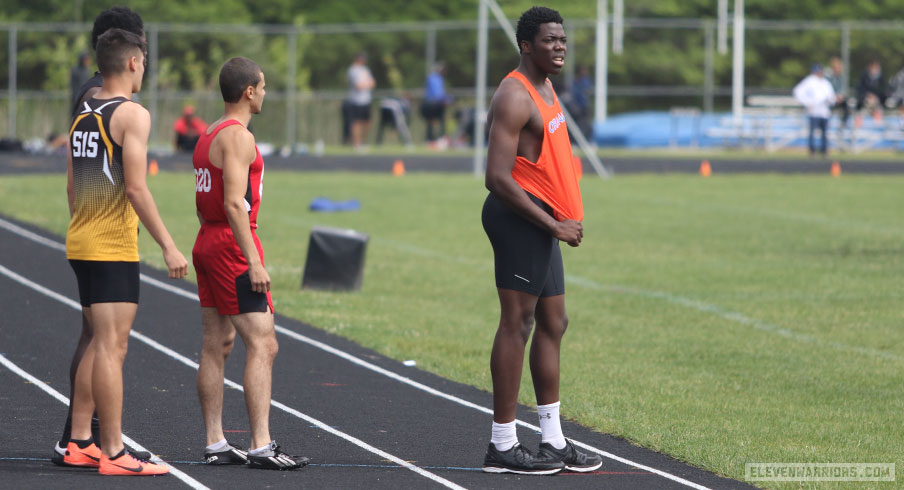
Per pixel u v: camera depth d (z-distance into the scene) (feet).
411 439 68.59
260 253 58.70
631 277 142.41
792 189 248.73
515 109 58.54
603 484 59.06
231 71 58.08
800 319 115.85
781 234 183.01
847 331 109.91
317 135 346.95
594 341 104.78
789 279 140.97
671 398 82.23
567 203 59.82
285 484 56.18
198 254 59.00
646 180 265.95
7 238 150.92
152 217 55.88
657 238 177.68
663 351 100.53
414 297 127.65
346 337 102.32
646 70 430.61
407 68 417.49
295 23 415.03
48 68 355.36
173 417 72.18
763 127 348.18
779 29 426.10
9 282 121.08
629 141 355.36
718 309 121.60
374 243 167.94
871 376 90.63
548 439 61.26
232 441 66.33
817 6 464.65
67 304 110.63
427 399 80.33
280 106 343.87
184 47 381.60
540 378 61.26
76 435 58.18
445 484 57.52
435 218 196.24
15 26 324.19
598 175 276.82
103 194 56.29
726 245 171.01
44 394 77.00
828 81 318.65
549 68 59.62
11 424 68.69
